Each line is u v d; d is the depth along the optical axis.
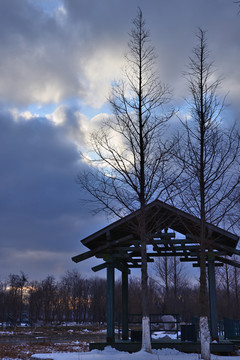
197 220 16.80
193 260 20.17
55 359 13.83
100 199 16.83
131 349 16.86
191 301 59.09
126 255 17.97
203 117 15.09
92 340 30.73
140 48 16.81
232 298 48.47
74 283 104.94
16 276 88.94
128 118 16.14
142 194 15.88
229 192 15.17
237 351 16.67
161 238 17.33
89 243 18.61
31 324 79.94
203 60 15.61
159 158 15.85
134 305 63.75
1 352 17.73
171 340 17.70
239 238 16.62
